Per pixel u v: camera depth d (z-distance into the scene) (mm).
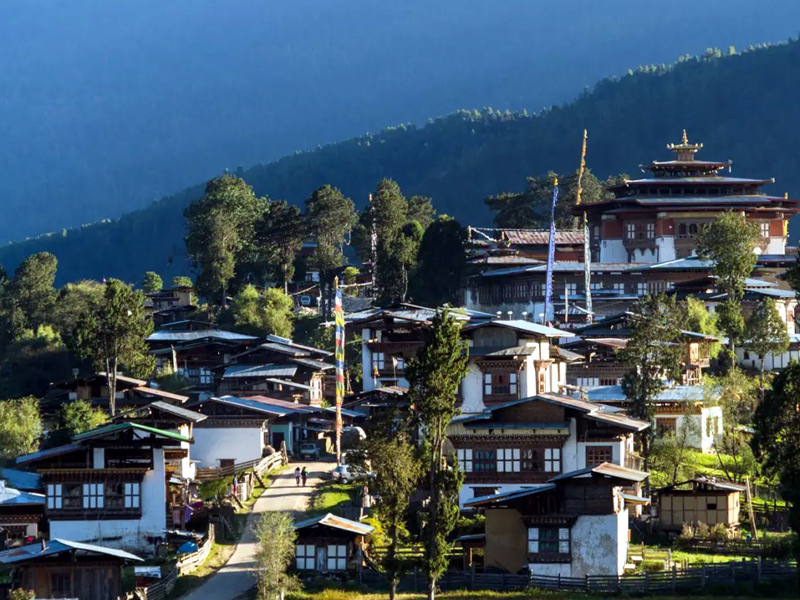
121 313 162000
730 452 129125
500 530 100062
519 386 131125
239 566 102188
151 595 92938
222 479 125812
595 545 98375
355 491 124750
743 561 98062
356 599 93125
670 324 138500
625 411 130500
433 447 98062
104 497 112750
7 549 110562
